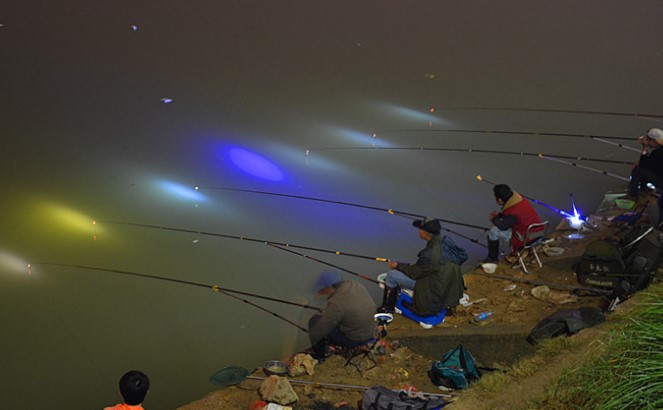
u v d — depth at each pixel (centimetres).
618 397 482
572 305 777
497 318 766
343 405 628
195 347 777
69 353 759
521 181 1155
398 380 671
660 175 902
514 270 870
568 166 1195
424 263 752
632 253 769
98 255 952
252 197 1126
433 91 1531
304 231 1041
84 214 1056
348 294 681
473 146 1286
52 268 916
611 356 541
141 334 796
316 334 686
